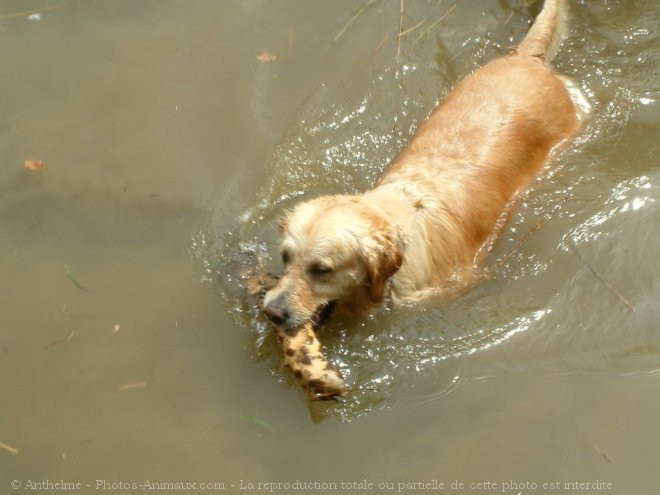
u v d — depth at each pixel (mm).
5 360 3418
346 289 3438
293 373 3346
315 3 4172
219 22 4121
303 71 3990
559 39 3980
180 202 3701
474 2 4148
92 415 3342
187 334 3457
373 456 3285
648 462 3268
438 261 3533
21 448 3295
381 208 3486
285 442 3307
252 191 3727
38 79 3973
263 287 3504
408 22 4105
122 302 3510
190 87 3953
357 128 3863
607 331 3455
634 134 3809
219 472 3268
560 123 3781
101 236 3633
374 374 3400
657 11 4043
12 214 3674
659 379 3381
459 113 3730
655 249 3574
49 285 3541
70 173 3760
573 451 3281
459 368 3406
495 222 3637
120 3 4184
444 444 3297
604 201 3674
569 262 3576
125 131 3854
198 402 3359
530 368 3406
